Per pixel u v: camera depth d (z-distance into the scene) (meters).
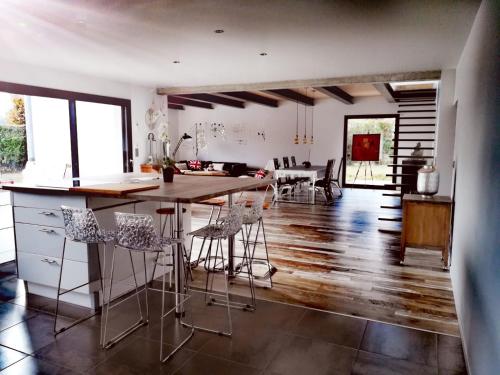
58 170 7.02
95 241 2.80
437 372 2.44
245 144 13.24
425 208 4.47
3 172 8.18
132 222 2.60
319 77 6.98
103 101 7.20
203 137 11.21
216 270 4.34
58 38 4.29
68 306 3.39
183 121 14.02
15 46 4.65
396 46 4.59
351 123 12.12
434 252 5.11
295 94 10.59
